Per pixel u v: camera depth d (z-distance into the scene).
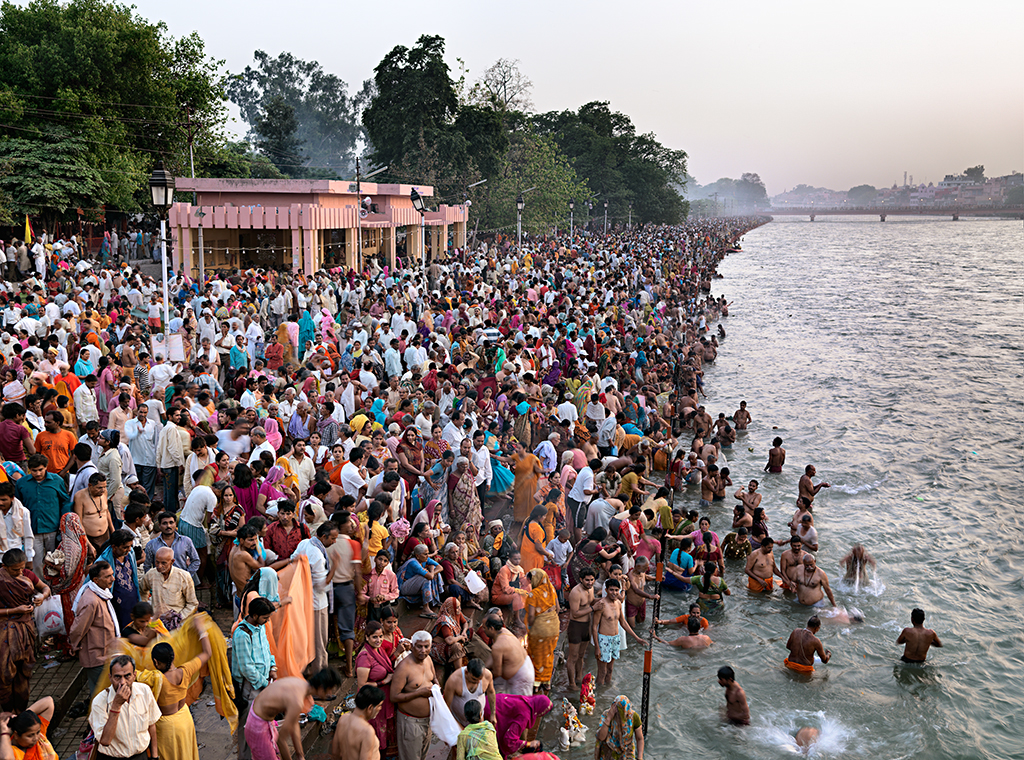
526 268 37.84
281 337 20.27
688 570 13.73
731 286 66.12
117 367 14.55
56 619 8.44
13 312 17.75
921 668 11.67
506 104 79.62
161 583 8.09
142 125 48.31
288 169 92.50
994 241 153.00
